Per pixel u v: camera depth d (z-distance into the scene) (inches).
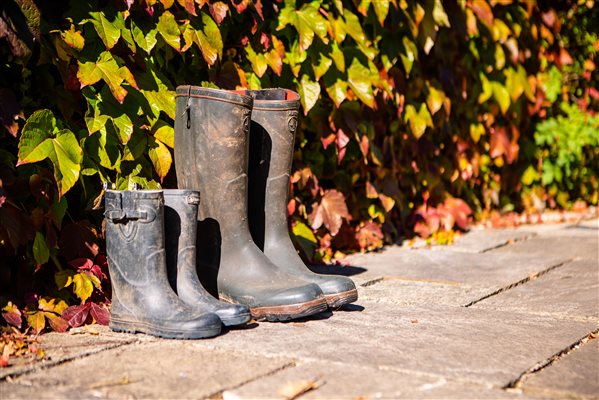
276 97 148.7
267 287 132.0
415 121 209.3
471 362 110.5
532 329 130.0
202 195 136.3
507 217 262.7
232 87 159.2
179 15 148.3
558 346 119.3
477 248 211.0
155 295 122.7
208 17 150.8
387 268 183.5
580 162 292.0
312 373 104.7
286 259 143.4
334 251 201.6
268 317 129.8
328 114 185.9
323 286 137.4
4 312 121.5
